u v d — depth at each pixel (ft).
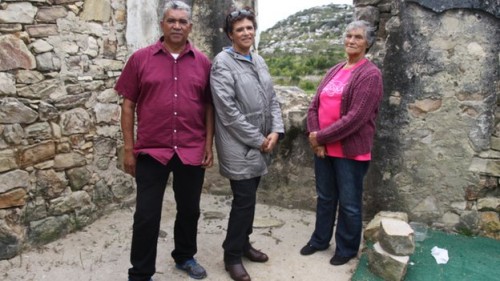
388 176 10.68
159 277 8.45
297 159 11.74
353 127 8.26
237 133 7.86
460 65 9.68
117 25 11.25
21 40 8.81
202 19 12.75
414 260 9.07
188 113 7.56
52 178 9.76
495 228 10.05
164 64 7.41
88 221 10.70
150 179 7.50
